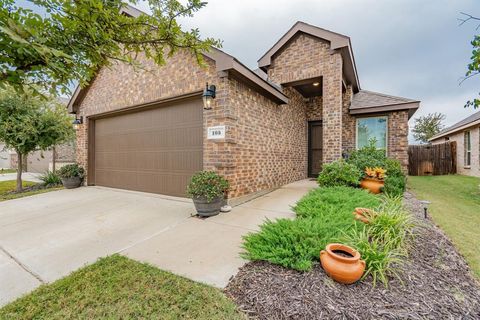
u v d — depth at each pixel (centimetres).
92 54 192
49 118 873
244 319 178
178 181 603
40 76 171
